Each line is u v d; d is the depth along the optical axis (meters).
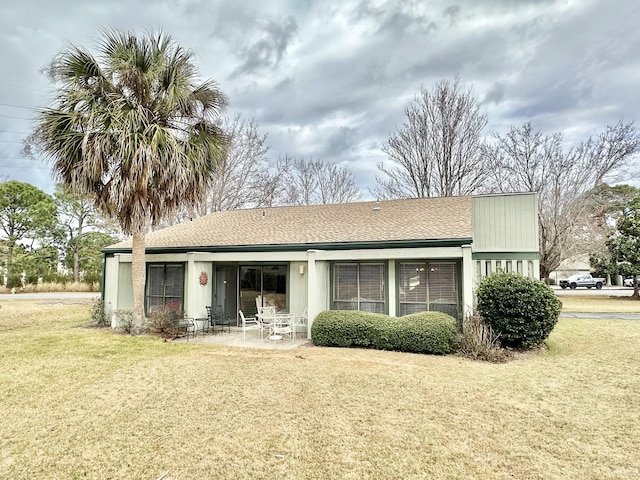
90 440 4.67
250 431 4.89
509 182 23.33
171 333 11.40
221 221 15.98
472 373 7.41
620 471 3.99
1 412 5.51
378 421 5.18
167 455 4.31
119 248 13.70
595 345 10.00
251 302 13.16
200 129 11.92
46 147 10.42
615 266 25.56
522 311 9.22
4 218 29.98
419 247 10.42
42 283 28.53
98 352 9.16
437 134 24.42
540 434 4.82
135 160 10.13
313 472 3.98
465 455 4.31
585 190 22.02
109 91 10.82
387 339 9.47
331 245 11.29
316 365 7.92
